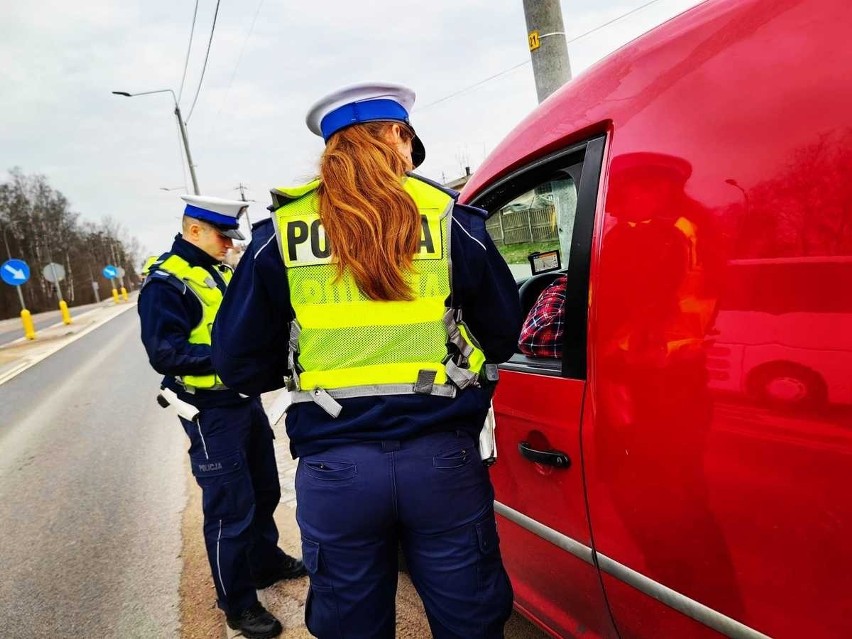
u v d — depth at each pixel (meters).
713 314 0.97
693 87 1.04
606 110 1.23
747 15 0.99
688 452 1.02
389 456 1.07
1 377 9.70
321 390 1.09
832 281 0.82
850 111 0.82
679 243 1.03
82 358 11.05
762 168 0.92
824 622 0.87
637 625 1.22
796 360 0.86
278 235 1.09
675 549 1.08
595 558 1.29
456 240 1.12
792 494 0.88
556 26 4.59
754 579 0.95
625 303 1.13
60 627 2.38
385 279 1.03
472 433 1.18
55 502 3.80
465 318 1.24
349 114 1.13
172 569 2.76
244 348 1.16
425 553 1.13
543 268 1.92
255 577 2.44
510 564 1.68
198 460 2.02
